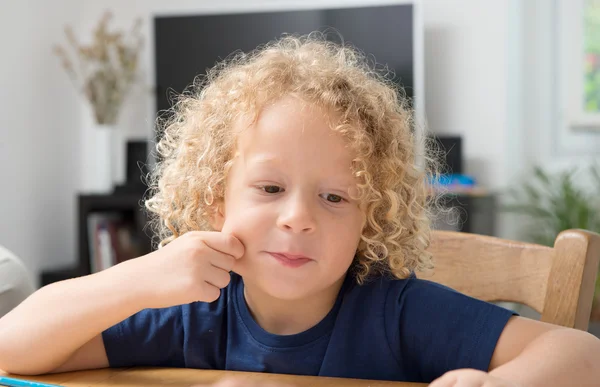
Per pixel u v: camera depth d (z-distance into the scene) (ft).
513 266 3.17
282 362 2.54
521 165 11.80
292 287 2.25
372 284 2.61
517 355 2.23
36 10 12.57
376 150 2.55
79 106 13.66
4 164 11.62
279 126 2.30
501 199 11.52
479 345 2.32
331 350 2.52
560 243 2.91
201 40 12.55
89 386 2.14
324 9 11.96
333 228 2.26
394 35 11.59
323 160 2.27
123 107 13.39
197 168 2.64
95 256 11.98
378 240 2.57
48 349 2.32
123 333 2.61
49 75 12.87
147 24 13.38
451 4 11.82
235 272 2.46
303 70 2.48
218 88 2.71
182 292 2.25
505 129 11.62
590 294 2.87
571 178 11.69
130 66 12.69
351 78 2.57
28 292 3.26
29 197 12.24
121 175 13.38
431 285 2.58
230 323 2.65
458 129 11.82
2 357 2.35
